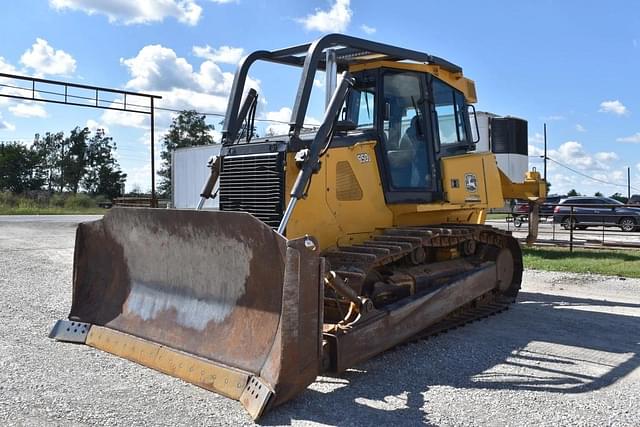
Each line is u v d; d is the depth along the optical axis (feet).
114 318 18.90
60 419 13.10
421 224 23.57
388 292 19.88
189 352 16.07
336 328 15.89
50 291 29.55
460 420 13.30
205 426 12.82
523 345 19.95
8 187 249.55
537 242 53.01
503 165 52.60
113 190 270.87
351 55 22.29
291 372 13.64
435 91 23.65
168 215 17.31
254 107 21.76
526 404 14.32
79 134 268.21
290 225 18.42
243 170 19.43
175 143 236.22
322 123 17.94
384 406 14.15
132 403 14.07
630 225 80.53
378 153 21.35
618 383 16.03
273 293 14.98
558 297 29.17
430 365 17.56
